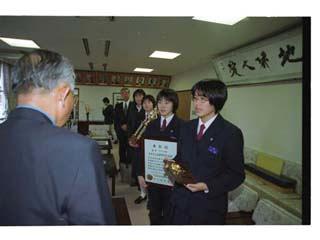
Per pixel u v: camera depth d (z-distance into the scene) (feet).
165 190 4.99
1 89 12.46
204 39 9.10
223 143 3.38
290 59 7.51
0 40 10.11
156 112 6.69
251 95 10.41
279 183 7.41
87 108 20.12
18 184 1.81
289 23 7.07
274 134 8.97
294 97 8.03
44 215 1.82
